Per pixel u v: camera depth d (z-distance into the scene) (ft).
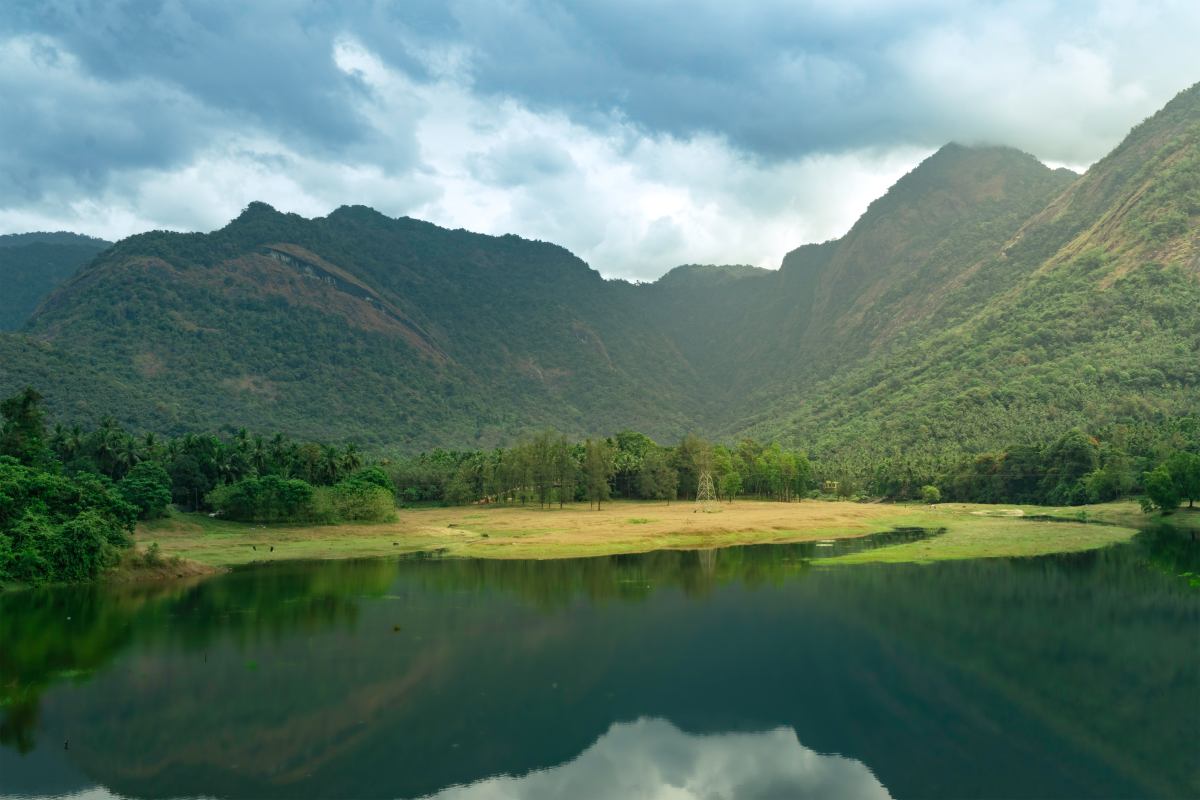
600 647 197.26
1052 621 218.59
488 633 209.97
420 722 148.87
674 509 593.42
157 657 187.32
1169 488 437.17
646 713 154.20
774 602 246.27
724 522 462.60
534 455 603.26
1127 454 556.51
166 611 236.63
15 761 132.67
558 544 387.75
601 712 155.02
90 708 155.02
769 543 407.85
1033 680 172.24
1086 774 128.26
